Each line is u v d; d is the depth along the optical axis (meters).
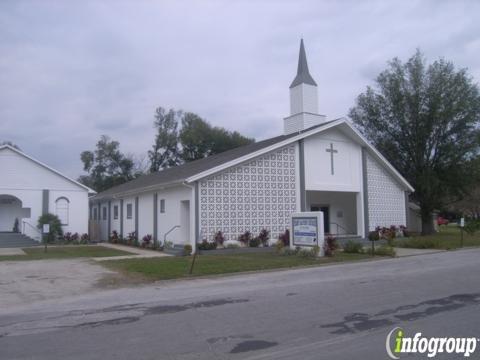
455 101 33.66
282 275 13.81
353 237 26.17
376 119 37.22
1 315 8.65
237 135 59.72
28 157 29.47
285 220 23.12
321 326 7.27
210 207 20.91
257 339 6.61
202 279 13.26
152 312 8.61
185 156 58.97
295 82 26.73
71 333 7.16
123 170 61.72
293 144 23.88
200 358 5.80
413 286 11.03
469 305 8.68
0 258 19.16
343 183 25.95
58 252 22.47
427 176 34.03
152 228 25.61
